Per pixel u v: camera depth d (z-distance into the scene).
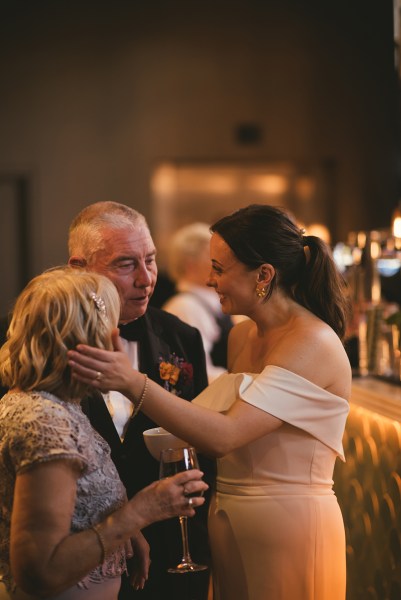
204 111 8.74
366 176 8.96
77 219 2.46
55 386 1.83
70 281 1.86
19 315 1.88
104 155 8.59
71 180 8.54
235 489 2.31
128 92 8.61
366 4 8.83
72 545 1.74
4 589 1.86
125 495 1.96
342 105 8.88
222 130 8.78
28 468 1.72
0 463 1.81
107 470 1.89
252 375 2.28
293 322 2.29
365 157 8.95
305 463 2.27
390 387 3.06
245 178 8.91
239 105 8.78
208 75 8.72
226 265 2.31
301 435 2.25
